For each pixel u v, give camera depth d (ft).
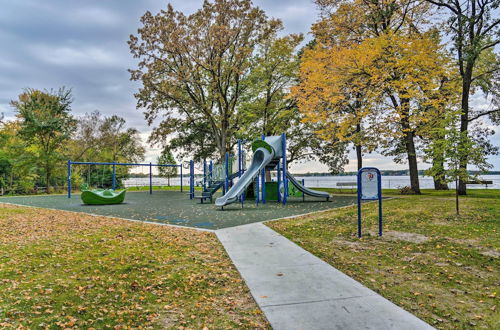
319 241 24.17
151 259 19.34
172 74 87.61
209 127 120.26
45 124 100.78
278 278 15.49
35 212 46.60
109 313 11.94
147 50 85.87
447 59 60.08
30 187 106.83
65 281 15.42
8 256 20.07
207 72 95.81
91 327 10.84
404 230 27.81
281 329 10.36
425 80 59.93
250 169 58.29
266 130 98.43
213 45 84.58
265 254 20.18
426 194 69.46
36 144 108.58
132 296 13.61
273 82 98.68
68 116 111.86
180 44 84.28
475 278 15.58
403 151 82.38
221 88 93.25
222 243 23.65
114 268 17.49
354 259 19.17
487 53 73.56
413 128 65.98
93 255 20.27
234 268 17.52
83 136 148.46
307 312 11.62
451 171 34.63
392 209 41.32
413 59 56.90
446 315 11.49
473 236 24.59
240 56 85.66
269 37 93.61
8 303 12.70
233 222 34.78
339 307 12.02
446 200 51.42
